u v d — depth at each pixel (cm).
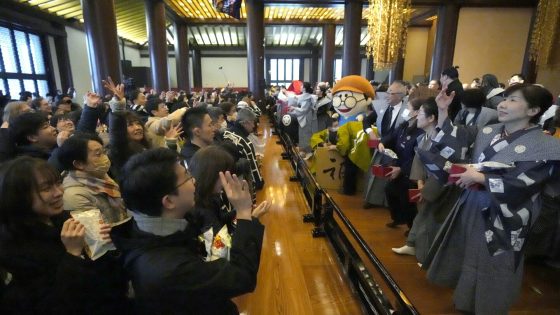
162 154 81
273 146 598
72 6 912
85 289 83
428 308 179
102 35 541
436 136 169
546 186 130
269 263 209
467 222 153
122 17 1112
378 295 145
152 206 77
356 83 352
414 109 240
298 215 283
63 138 191
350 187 353
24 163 89
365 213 307
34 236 87
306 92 476
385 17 709
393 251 238
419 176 220
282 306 168
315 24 1285
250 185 164
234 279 79
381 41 720
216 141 216
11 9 780
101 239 92
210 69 1833
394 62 734
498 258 139
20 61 859
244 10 1154
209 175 123
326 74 1330
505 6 981
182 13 1161
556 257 217
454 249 165
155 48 937
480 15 1004
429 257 180
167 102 542
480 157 148
